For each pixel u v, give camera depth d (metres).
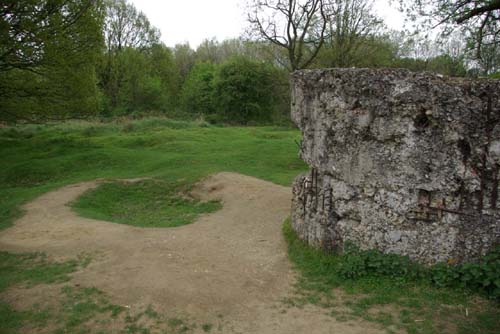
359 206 6.54
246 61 38.66
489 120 5.67
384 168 6.24
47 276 6.64
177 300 5.75
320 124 7.02
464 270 5.66
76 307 5.58
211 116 39.25
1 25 14.91
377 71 6.21
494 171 5.71
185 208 12.09
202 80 43.97
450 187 5.89
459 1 13.56
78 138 23.81
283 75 32.31
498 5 12.34
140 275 6.52
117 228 9.35
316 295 5.90
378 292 5.72
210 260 7.29
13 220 10.55
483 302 5.30
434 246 5.98
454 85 5.78
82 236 8.76
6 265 7.27
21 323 5.24
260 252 7.72
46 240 8.62
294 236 8.04
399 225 6.18
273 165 16.30
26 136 25.95
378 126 6.20
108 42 42.84
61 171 16.81
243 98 38.66
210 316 5.41
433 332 4.79
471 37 14.27
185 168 15.77
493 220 5.75
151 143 21.52
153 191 13.63
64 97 18.30
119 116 37.06
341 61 24.80
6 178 16.38
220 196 12.36
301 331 5.00
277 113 40.28
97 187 13.81
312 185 7.36
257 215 10.27
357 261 6.25
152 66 46.84
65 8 17.06
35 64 16.83
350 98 6.45
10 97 18.05
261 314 5.45
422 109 5.91
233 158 17.27
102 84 42.22
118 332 5.06
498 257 5.61
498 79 5.72
